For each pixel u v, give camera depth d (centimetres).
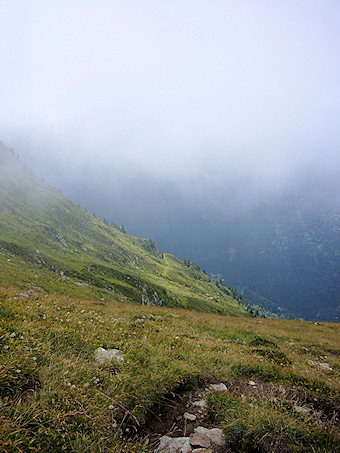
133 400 525
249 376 811
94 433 400
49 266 9531
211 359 874
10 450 327
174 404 595
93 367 582
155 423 525
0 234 10725
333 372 1092
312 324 3878
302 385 780
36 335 623
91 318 990
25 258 8881
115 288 11256
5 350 504
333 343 2073
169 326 1318
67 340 678
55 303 1102
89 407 436
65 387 461
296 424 495
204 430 501
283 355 1141
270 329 2353
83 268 11569
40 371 491
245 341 1443
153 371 647
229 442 471
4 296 889
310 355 1520
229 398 612
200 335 1296
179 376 673
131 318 1353
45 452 354
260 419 494
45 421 385
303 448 439
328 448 438
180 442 461
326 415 593
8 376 434
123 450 395
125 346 751
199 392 661
